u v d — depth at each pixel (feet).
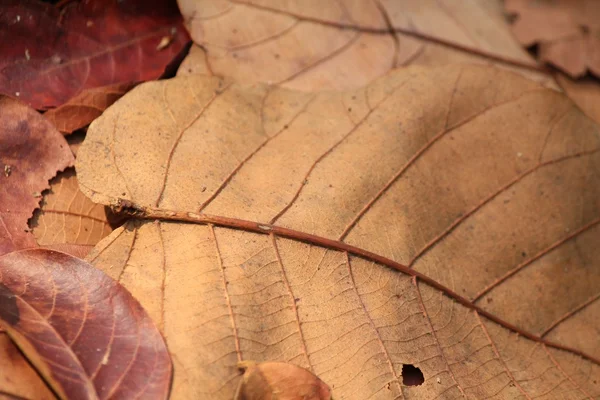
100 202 1.59
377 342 1.58
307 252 1.60
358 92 1.74
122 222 1.63
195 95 1.68
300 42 1.84
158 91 1.67
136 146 1.63
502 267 1.69
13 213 1.61
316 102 1.72
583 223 1.74
